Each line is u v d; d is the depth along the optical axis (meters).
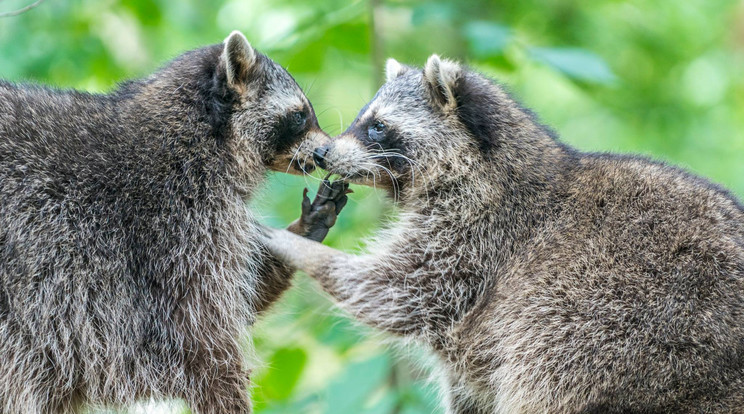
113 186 8.76
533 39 16.39
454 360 10.00
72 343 8.55
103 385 8.83
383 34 13.96
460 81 10.39
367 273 10.17
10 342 8.25
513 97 10.81
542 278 9.15
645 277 8.58
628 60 18.30
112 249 8.65
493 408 10.06
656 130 18.80
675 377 8.15
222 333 9.37
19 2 14.25
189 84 9.62
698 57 19.83
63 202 8.48
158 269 8.91
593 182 9.57
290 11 16.05
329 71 15.84
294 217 13.27
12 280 8.20
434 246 10.09
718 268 8.41
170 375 9.10
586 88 12.70
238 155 9.82
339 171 10.50
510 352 9.21
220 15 16.69
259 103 10.01
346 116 16.47
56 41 14.54
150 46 16.09
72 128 8.84
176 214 9.06
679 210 8.95
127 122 9.16
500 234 9.80
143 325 8.87
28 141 8.56
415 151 10.47
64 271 8.43
